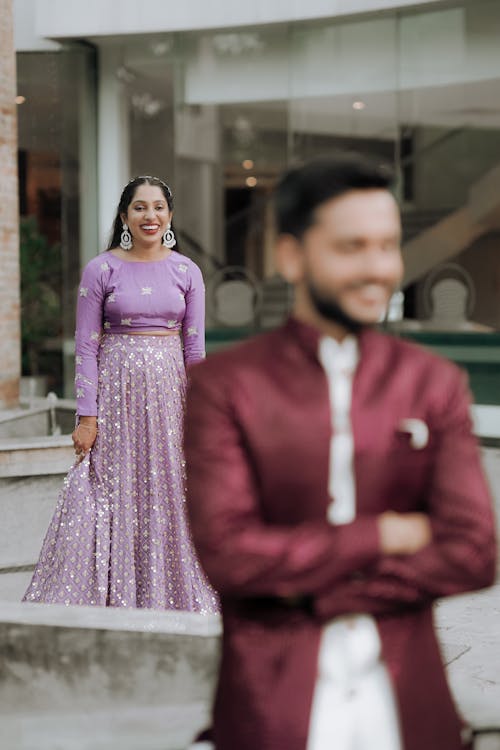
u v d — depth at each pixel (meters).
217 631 2.96
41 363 14.95
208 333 14.40
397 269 1.82
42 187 15.12
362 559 1.75
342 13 12.86
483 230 12.45
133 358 4.71
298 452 1.80
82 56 14.57
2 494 5.79
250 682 1.82
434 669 1.87
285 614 1.83
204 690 2.97
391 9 12.67
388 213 1.79
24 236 15.02
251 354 1.86
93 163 14.75
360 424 1.81
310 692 1.80
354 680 1.81
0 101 8.49
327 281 1.80
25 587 5.51
